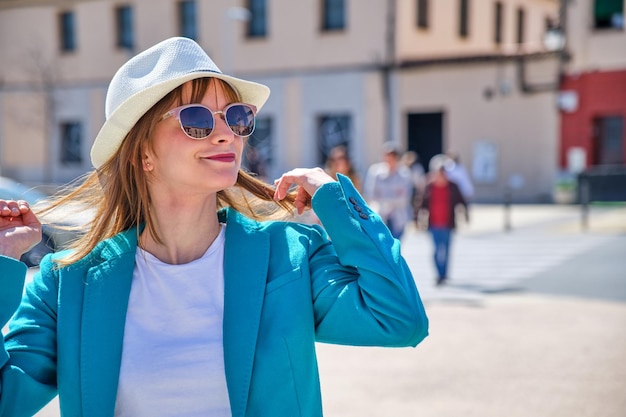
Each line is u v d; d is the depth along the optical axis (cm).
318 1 2636
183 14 2848
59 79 3064
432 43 2691
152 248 201
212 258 198
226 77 193
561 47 2294
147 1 2889
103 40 2981
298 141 2703
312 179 206
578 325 747
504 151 2397
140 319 192
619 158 2291
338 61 2612
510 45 3039
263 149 2770
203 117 190
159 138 195
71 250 202
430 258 1302
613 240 1433
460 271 1142
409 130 2564
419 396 539
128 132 197
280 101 2728
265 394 183
